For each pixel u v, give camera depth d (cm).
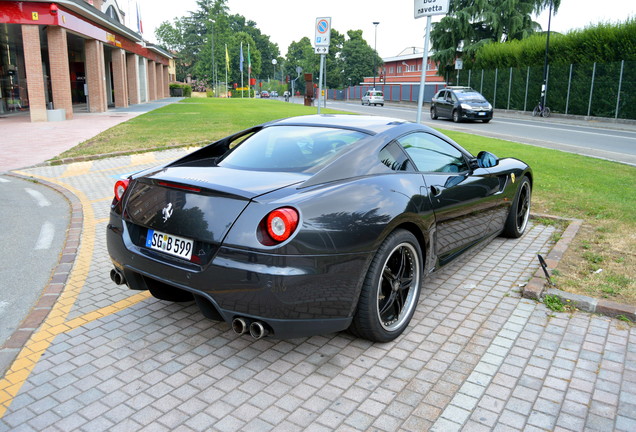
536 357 296
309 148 329
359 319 293
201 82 11012
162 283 316
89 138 1480
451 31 4741
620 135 1831
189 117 2242
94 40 2688
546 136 1723
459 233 388
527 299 377
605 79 2736
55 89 2238
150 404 252
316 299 261
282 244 251
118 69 3294
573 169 971
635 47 2595
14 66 2827
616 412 245
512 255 479
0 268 449
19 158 1119
